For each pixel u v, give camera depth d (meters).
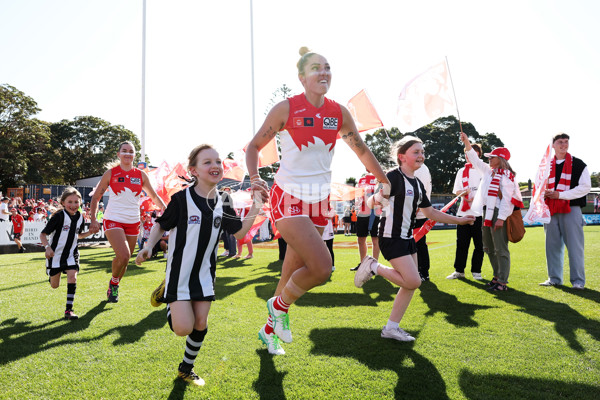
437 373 2.54
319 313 4.04
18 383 2.45
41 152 44.19
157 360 2.83
